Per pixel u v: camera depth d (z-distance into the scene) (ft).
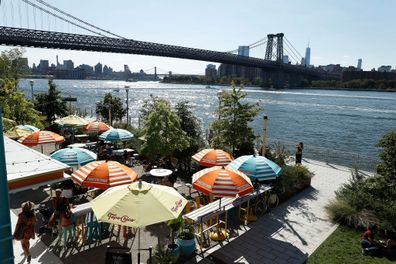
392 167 38.96
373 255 28.91
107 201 22.22
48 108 90.74
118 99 104.17
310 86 631.15
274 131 150.92
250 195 34.60
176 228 27.30
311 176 50.78
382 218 34.06
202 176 28.22
